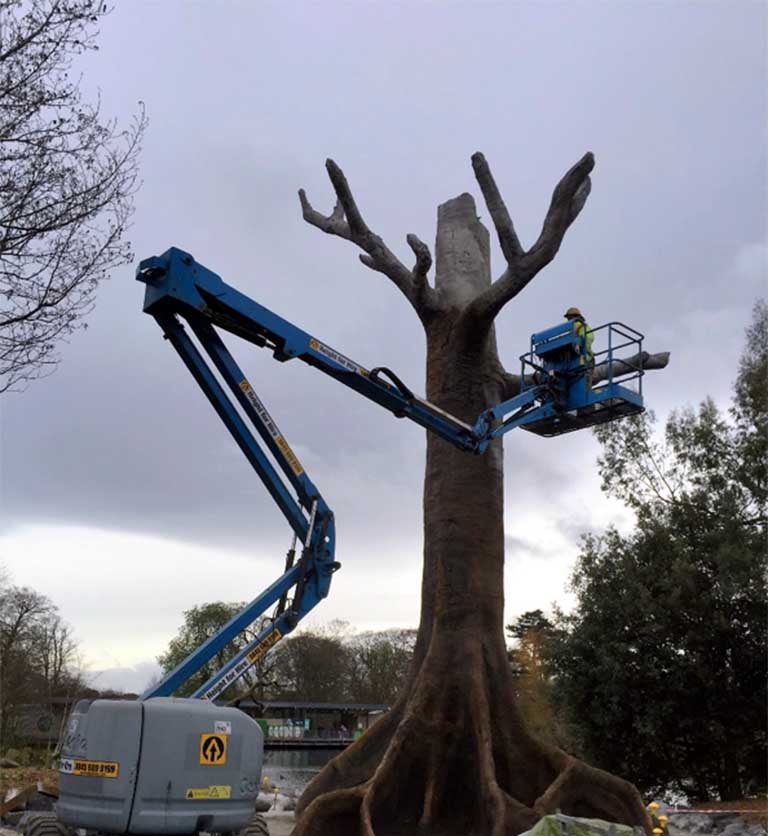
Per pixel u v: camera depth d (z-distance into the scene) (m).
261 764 9.41
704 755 26.31
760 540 25.64
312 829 11.63
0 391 11.12
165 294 10.20
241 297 10.81
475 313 14.53
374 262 16.31
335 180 15.56
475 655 13.39
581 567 27.91
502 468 14.91
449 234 16.50
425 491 14.87
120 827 8.24
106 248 11.55
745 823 17.36
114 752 8.41
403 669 91.19
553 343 14.34
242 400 10.69
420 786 12.55
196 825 8.61
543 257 13.86
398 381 12.02
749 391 27.72
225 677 9.75
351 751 13.40
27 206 10.84
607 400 13.88
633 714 25.89
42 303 11.04
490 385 15.14
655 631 25.34
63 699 56.62
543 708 40.88
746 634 25.36
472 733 12.80
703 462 27.80
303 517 10.70
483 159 14.20
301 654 90.19
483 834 11.79
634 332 14.69
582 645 26.73
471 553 14.08
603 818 11.75
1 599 61.75
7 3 10.90
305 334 11.26
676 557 26.12
